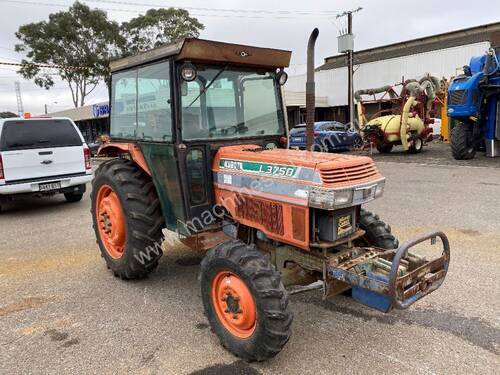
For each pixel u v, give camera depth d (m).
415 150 14.81
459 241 4.99
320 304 3.59
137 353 2.95
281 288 2.67
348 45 20.77
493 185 8.18
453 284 3.84
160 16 30.66
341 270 2.78
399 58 26.20
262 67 3.75
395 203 7.07
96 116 27.81
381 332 3.12
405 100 14.83
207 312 3.04
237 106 3.63
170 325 3.32
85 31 30.86
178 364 2.81
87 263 4.82
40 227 6.62
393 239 3.49
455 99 11.45
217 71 3.48
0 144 6.96
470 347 2.89
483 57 11.37
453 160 12.16
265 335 2.61
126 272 4.07
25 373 2.76
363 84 28.00
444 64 24.53
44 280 4.35
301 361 2.79
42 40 30.48
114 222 4.14
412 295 2.65
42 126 7.48
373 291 2.61
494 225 5.56
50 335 3.23
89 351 2.99
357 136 14.97
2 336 3.24
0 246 5.65
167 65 3.34
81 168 7.88
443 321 3.24
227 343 2.88
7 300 3.89
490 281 3.88
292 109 28.91
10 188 7.08
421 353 2.84
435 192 7.82
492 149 11.99
